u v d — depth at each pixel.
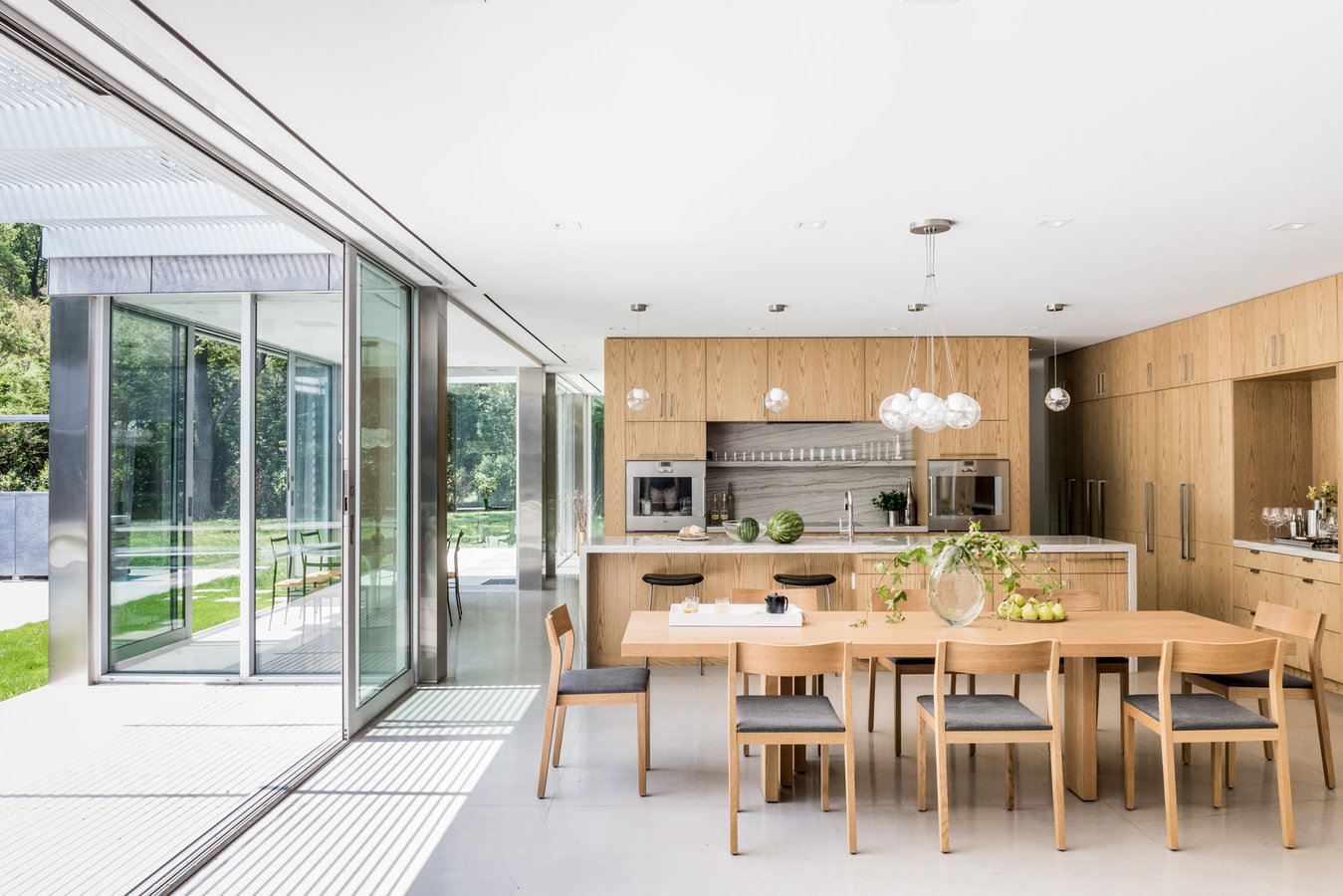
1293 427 6.26
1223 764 3.53
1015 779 3.82
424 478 5.54
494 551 10.02
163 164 4.03
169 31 2.23
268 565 5.64
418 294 5.61
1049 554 5.82
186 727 4.51
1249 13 2.19
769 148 3.16
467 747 4.22
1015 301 6.09
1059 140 3.08
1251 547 6.04
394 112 2.80
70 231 5.30
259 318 5.59
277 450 5.64
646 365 7.70
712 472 8.50
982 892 2.78
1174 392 6.94
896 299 6.02
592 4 2.14
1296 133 3.02
